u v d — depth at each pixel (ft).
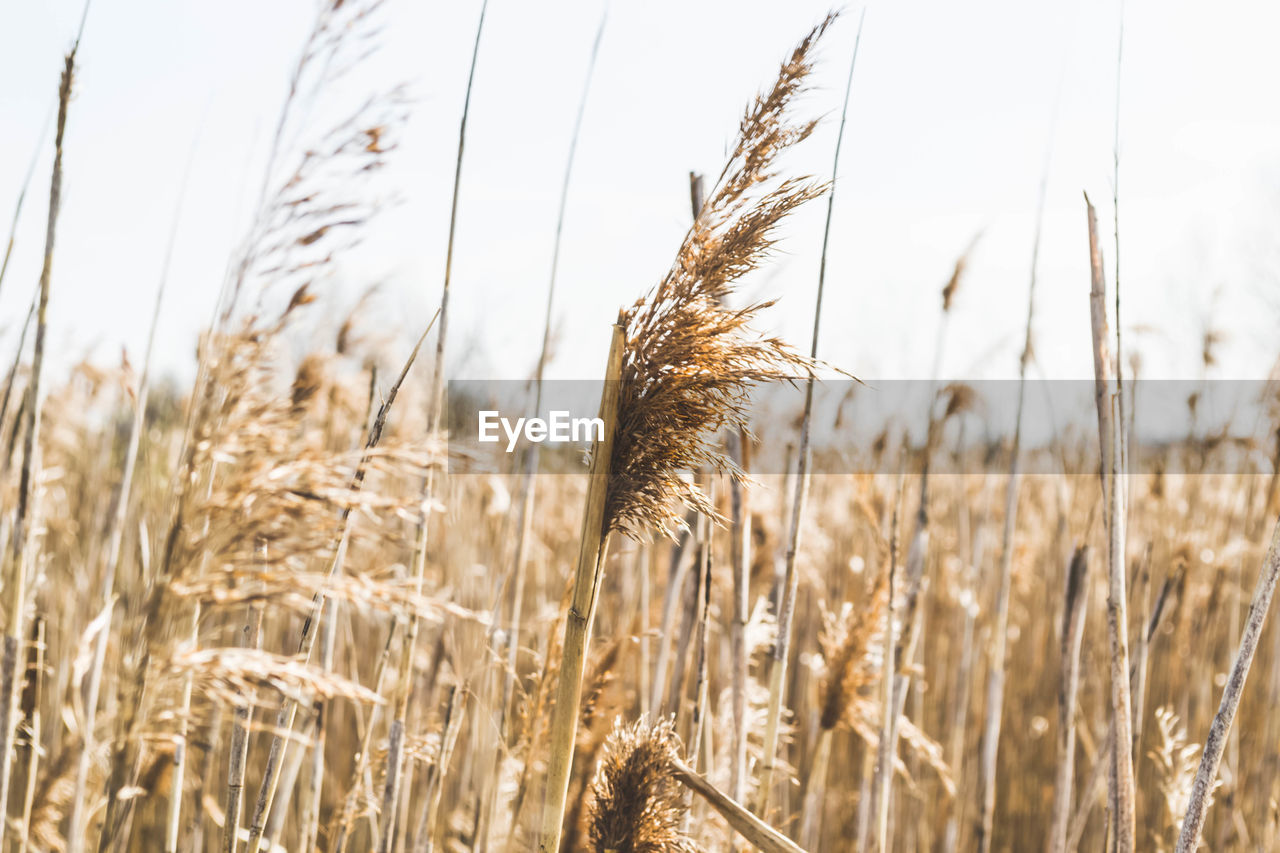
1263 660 6.41
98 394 6.60
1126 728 3.59
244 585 3.17
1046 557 7.63
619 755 3.58
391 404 3.50
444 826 4.77
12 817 3.84
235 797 3.60
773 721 3.85
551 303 4.08
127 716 3.21
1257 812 5.45
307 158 3.19
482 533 5.40
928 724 6.78
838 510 7.00
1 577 3.54
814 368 3.33
